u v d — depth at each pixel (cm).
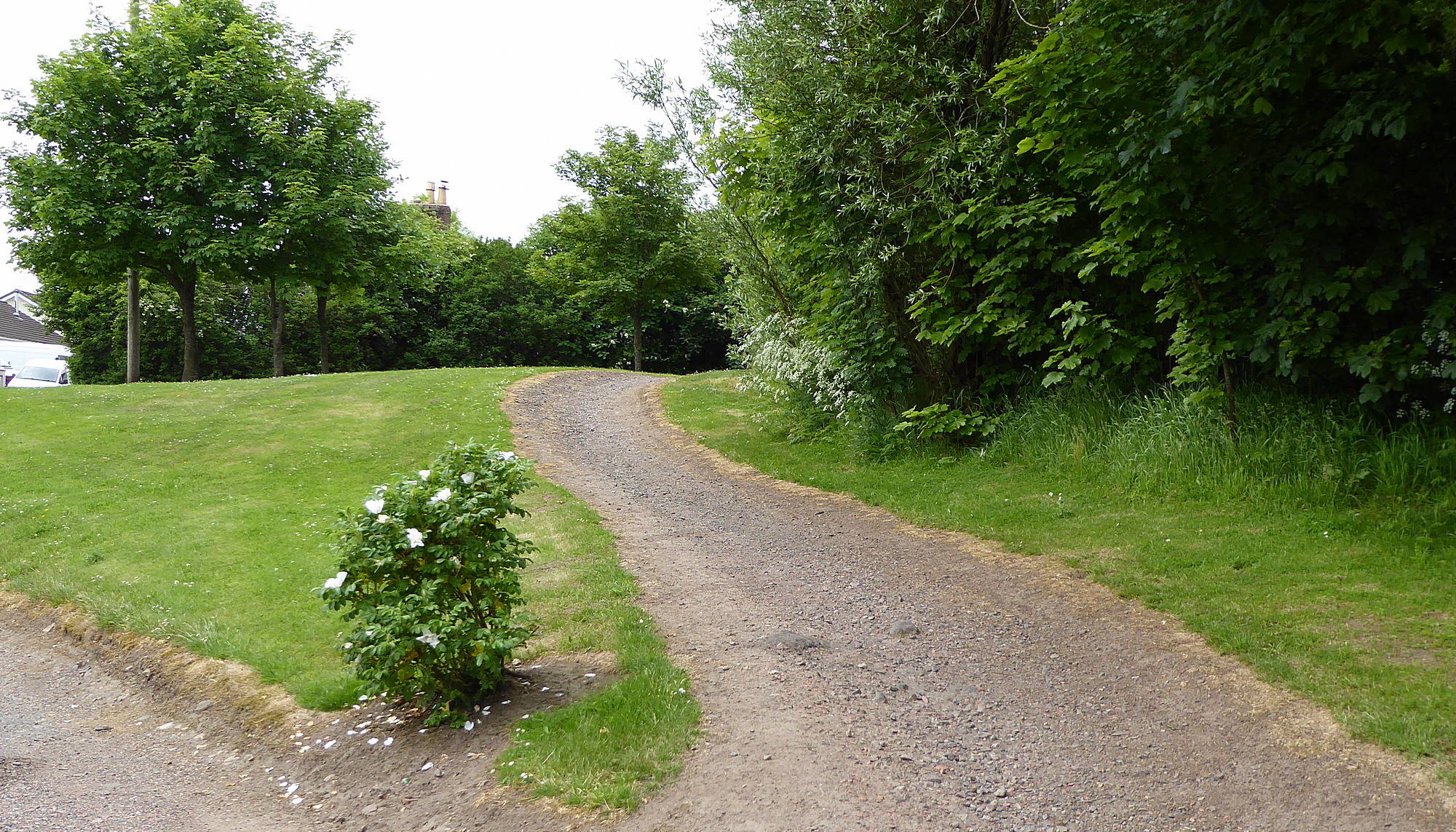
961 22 1104
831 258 1179
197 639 652
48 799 465
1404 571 562
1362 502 695
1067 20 843
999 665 529
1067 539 755
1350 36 595
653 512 1039
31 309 5391
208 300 3631
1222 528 711
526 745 437
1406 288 691
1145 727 429
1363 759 366
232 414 1645
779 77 1188
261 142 2275
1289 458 771
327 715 525
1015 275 1016
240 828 418
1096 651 529
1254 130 729
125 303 3472
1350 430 750
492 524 502
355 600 479
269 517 1022
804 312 1471
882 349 1202
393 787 431
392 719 504
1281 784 360
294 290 2444
